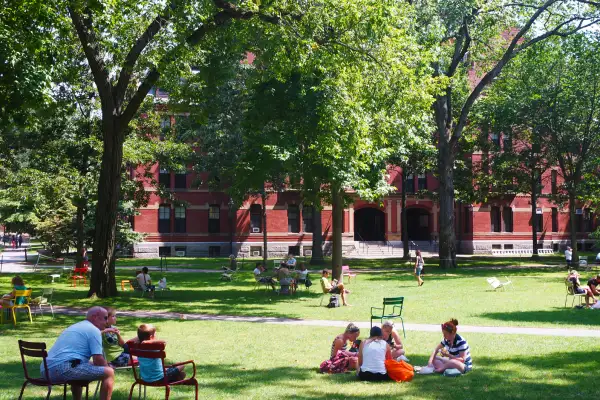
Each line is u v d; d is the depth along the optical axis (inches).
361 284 1202.6
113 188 921.5
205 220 2162.9
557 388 378.6
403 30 815.7
